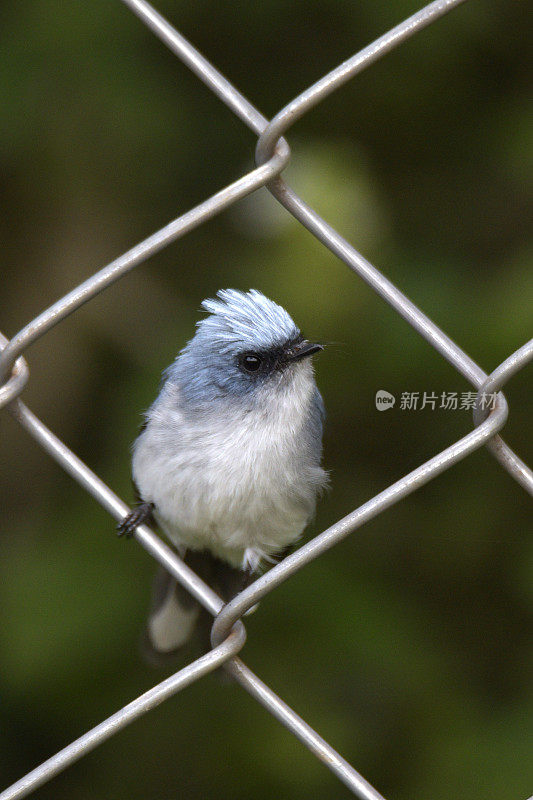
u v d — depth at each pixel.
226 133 10.07
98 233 10.60
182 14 9.85
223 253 10.40
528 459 9.62
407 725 8.83
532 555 9.32
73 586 8.63
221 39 10.17
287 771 8.60
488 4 9.75
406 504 9.83
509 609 9.77
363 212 9.56
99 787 9.20
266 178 4.06
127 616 8.50
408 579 9.74
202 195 10.35
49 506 10.11
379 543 9.73
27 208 10.53
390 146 10.71
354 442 9.66
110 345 10.57
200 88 9.91
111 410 9.76
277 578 3.99
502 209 10.49
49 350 10.48
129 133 9.55
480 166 10.48
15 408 4.26
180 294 10.54
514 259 9.37
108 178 10.18
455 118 10.37
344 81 4.01
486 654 9.67
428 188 10.68
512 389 9.45
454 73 10.12
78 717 8.77
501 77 10.19
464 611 9.81
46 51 9.31
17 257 10.67
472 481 9.72
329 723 8.52
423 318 3.99
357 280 9.28
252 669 8.69
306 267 9.26
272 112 10.45
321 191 9.52
